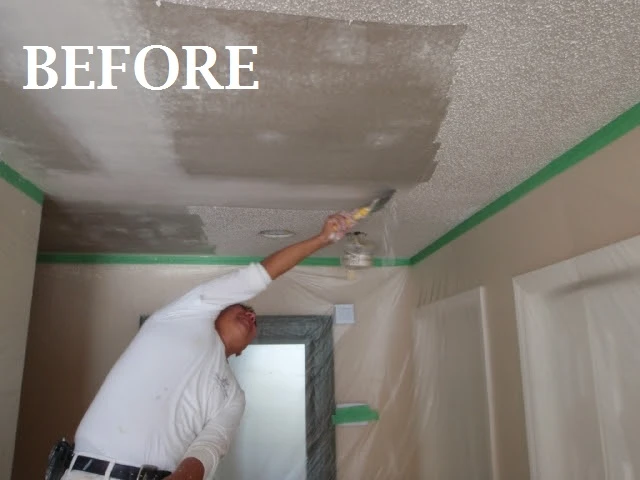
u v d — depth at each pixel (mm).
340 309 2686
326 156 1434
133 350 1432
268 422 2572
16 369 1614
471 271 2023
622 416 1254
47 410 2498
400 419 2609
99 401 1377
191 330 1456
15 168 1527
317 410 2590
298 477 2523
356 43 933
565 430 1475
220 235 2309
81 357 2557
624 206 1209
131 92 1093
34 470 2436
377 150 1391
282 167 1511
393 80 1051
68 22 879
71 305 2602
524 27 889
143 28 895
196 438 1380
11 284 1568
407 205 1888
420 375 2547
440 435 2340
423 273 2553
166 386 1375
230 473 2512
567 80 1059
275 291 2691
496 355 1822
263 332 2641
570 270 1381
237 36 914
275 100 1126
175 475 1184
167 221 2088
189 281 2670
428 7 836
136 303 2631
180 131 1272
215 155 1418
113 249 2580
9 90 1088
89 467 1294
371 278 2732
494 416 1828
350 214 1588
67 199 1812
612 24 882
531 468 1557
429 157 1446
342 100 1130
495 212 1837
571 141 1357
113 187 1683
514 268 1706
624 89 1098
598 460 1335
